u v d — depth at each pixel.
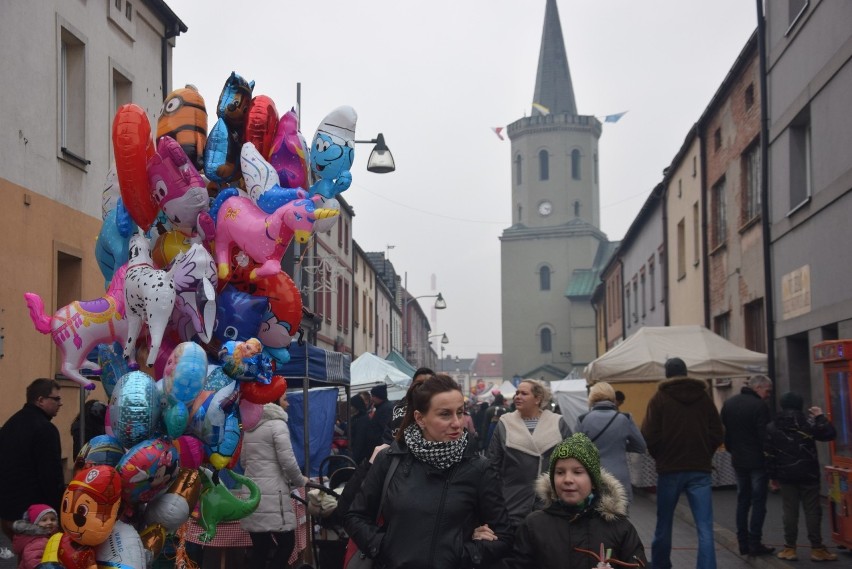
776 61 18.94
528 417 8.35
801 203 17.22
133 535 5.55
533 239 93.00
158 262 6.36
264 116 6.41
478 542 4.74
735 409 11.12
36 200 14.67
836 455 10.99
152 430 5.68
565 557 4.71
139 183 6.05
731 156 23.41
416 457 4.86
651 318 37.88
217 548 8.93
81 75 16.56
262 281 6.39
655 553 9.48
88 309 6.18
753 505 11.09
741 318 22.66
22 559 5.88
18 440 7.76
